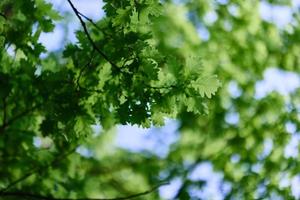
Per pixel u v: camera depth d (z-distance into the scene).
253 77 6.48
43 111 3.05
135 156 7.31
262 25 6.56
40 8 3.26
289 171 6.42
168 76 2.67
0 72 2.91
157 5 2.68
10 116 3.33
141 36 2.74
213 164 6.76
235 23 6.51
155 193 6.75
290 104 6.69
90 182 4.39
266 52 6.51
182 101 2.67
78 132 2.92
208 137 6.85
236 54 6.40
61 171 4.17
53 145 4.35
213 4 6.57
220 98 6.40
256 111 6.62
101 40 3.03
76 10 2.82
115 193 6.41
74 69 3.07
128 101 2.71
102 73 2.99
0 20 3.19
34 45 3.23
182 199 6.46
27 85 2.93
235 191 6.49
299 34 6.79
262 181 6.41
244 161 6.61
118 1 2.70
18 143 3.66
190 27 6.45
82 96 2.91
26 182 4.02
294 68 6.62
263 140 6.60
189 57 2.65
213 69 6.25
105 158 6.72
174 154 7.27
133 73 2.68
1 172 3.98
